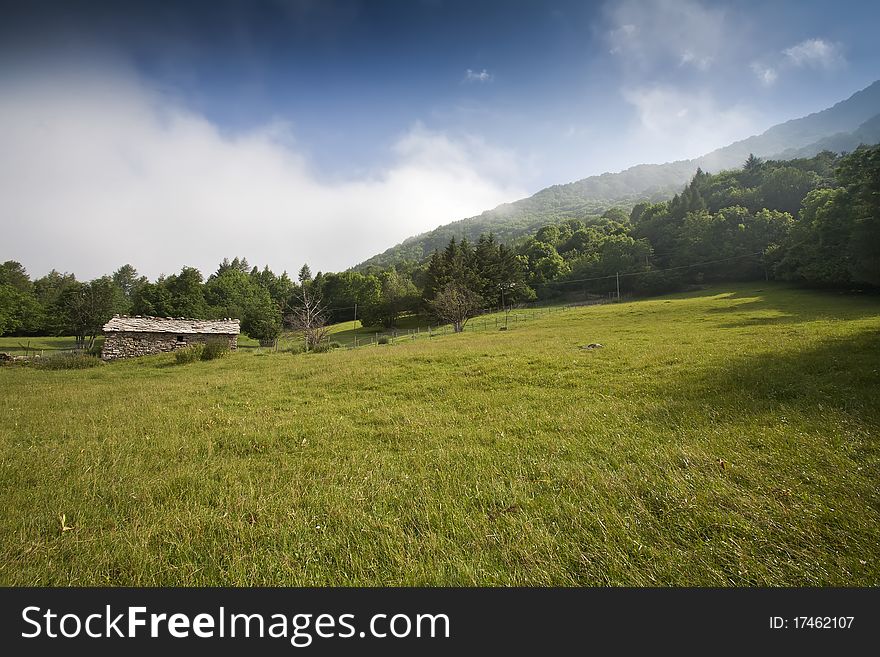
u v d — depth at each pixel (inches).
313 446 276.7
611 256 3056.1
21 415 383.6
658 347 627.2
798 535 133.0
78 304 2133.4
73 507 182.1
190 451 267.9
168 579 130.1
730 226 2706.7
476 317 2559.1
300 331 1679.4
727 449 213.0
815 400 281.7
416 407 378.0
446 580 124.0
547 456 228.2
